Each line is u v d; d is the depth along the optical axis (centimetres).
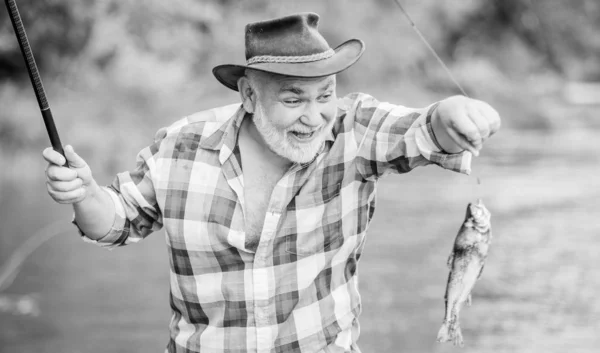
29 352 536
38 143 1395
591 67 3562
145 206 269
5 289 712
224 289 263
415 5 2519
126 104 1627
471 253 274
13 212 1051
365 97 267
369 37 2325
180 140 266
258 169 262
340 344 269
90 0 1770
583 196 1175
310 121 243
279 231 259
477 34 2858
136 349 555
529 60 2978
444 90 2470
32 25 1714
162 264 821
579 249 851
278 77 241
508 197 1173
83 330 598
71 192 245
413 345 554
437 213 1049
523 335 588
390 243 873
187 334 272
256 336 263
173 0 1853
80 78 1689
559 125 2300
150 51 1825
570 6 3522
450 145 237
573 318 622
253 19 2025
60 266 799
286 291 262
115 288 721
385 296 671
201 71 1872
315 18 247
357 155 259
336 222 262
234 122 262
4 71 1698
